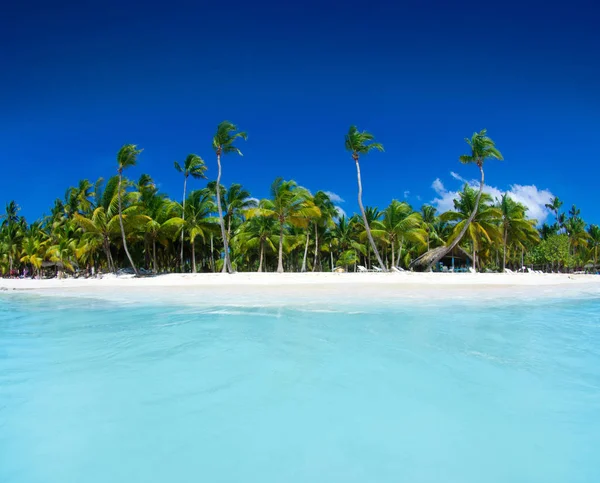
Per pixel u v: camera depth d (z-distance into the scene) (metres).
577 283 22.70
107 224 28.91
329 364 5.27
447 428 3.38
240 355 5.75
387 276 23.53
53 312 10.86
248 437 3.25
